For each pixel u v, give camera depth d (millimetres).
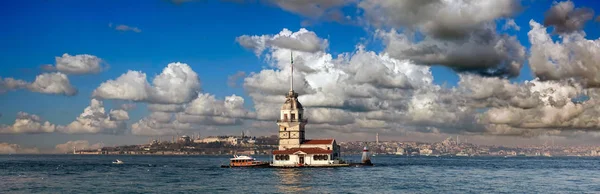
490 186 161750
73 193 141000
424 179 188000
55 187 157000
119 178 192500
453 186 160500
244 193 138750
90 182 174375
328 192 141375
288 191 143125
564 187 160000
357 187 153625
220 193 138750
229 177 189250
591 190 151250
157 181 176000
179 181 175125
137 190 147250
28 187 157500
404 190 147625
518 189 153375
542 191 147875
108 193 140250
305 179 178375
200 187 153750
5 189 151625
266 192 140875
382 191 144750
